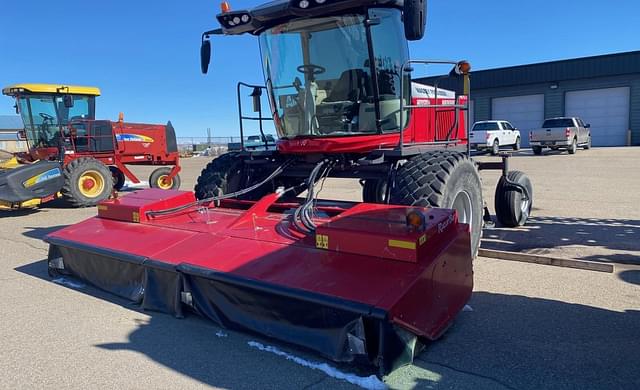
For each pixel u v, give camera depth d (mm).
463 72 5266
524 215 6555
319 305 2717
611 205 8250
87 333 3393
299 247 3238
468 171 4371
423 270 2752
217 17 4801
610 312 3600
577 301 3832
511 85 28562
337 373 2773
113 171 12672
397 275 2746
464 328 3355
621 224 6684
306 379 2736
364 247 2941
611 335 3207
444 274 2980
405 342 2686
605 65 25688
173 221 4254
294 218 3701
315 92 4785
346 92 4656
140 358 3023
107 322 3562
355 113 4660
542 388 2586
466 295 3264
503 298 3924
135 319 3598
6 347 3219
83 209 9719
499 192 6309
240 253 3340
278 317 2973
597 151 22562
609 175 12742
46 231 7340
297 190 5305
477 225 4660
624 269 4641
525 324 3408
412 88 5199
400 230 2912
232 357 3004
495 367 2816
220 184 4988
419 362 2889
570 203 8523
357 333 2611
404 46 4703
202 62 5266
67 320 3619
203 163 26812
